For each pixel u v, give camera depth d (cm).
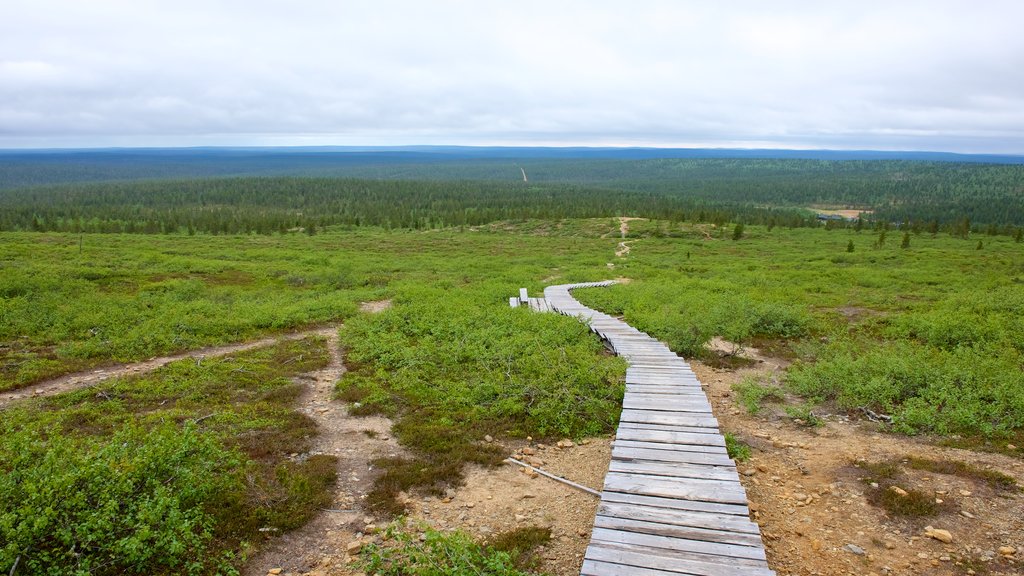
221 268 3203
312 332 1762
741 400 1139
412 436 978
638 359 1334
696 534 636
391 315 1836
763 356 1526
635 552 607
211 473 779
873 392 1109
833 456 890
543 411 1068
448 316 1859
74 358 1382
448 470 863
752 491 801
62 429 959
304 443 951
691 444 859
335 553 672
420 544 668
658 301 2216
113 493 651
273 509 747
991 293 2366
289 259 4325
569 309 1991
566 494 808
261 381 1262
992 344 1498
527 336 1565
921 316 1864
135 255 3766
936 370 1191
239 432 977
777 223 10612
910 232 8631
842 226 9775
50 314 1750
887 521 714
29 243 4925
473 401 1137
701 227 9038
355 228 10731
